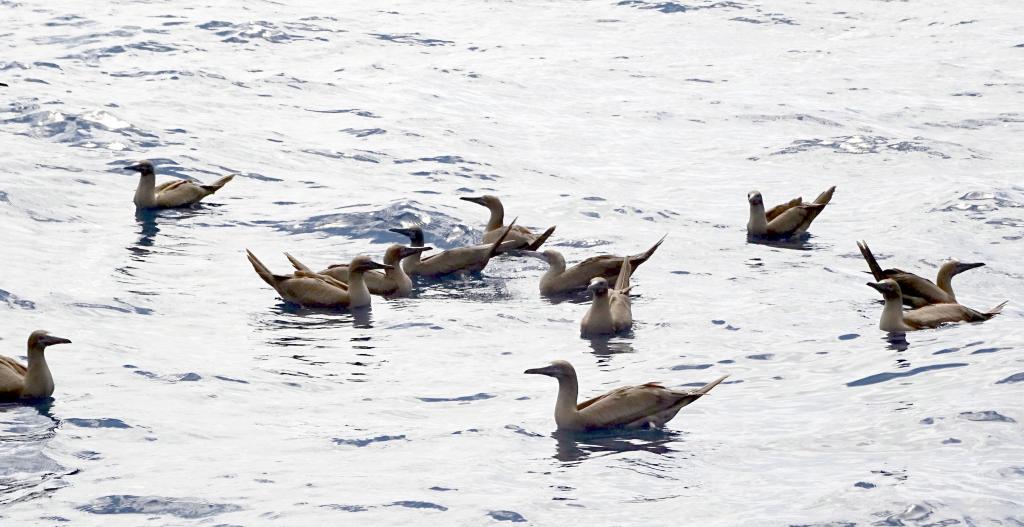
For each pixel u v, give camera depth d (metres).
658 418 24.31
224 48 70.75
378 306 33.72
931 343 29.48
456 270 37.06
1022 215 43.59
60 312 31.34
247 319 32.00
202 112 56.28
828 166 51.91
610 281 35.41
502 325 32.06
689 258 38.94
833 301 34.09
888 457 22.36
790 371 28.17
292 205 43.53
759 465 22.30
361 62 70.06
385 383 27.42
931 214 43.91
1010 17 90.19
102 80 60.81
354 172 48.44
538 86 66.62
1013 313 32.56
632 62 73.75
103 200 42.94
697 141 56.19
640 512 20.23
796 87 67.81
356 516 20.17
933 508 19.78
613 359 29.27
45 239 37.97
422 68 69.50
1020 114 61.66
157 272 35.56
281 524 19.86
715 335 31.11
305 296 33.25
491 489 21.28
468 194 46.03
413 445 23.58
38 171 45.19
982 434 23.27
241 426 24.59
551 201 45.50
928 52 78.19
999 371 26.94
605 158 52.84
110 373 27.27
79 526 19.81
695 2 91.94
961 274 37.22
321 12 84.62
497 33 81.06
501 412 25.58
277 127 54.84
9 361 26.19
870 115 61.25
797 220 41.50
